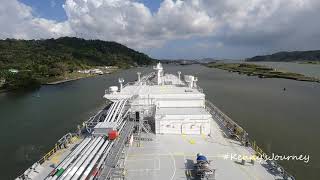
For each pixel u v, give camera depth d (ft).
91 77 599.57
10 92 372.58
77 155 69.46
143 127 97.45
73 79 537.24
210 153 82.74
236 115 203.41
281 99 280.10
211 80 503.20
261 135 155.53
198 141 91.45
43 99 309.83
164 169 73.05
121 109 98.89
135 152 83.15
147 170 72.49
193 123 95.91
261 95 308.40
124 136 82.43
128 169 73.05
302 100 273.95
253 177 68.54
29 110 249.96
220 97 291.38
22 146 155.74
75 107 255.70
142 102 108.06
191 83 130.00
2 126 197.77
